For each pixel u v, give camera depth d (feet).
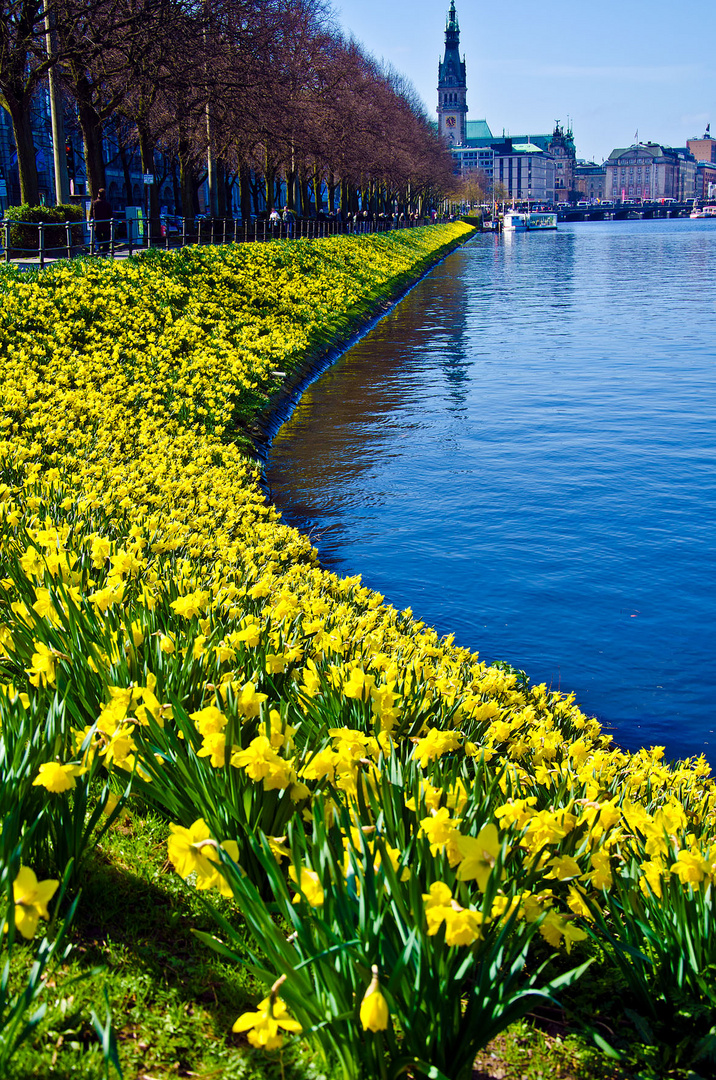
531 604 38.19
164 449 41.01
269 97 123.65
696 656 34.09
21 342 53.31
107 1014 8.61
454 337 121.49
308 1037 9.36
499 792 12.90
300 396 75.92
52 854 11.40
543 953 11.53
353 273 146.92
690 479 57.06
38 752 11.19
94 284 69.31
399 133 265.75
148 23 98.48
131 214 117.19
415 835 10.71
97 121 109.50
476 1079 9.82
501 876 10.24
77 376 49.70
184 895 11.95
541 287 202.90
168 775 12.22
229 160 163.02
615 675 32.63
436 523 47.62
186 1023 9.89
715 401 81.05
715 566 42.80
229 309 83.05
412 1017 8.95
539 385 88.43
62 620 15.37
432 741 12.55
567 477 56.85
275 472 55.01
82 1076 8.81
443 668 21.39
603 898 11.98
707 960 10.66
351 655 17.99
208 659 15.05
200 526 30.27
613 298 177.99
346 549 43.50
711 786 20.88
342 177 227.61
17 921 8.41
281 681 16.02
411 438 65.10
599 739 24.03
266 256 114.83
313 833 10.91
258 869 11.69
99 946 10.73
